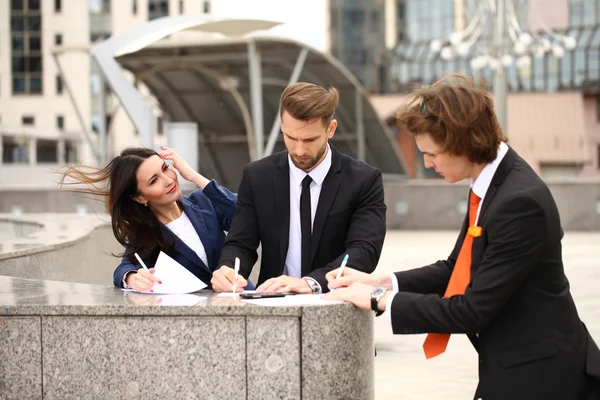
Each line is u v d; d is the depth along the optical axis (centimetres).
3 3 5834
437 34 6438
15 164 3027
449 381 607
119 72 1448
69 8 5853
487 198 282
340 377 296
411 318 286
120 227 387
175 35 2097
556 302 277
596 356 280
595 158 6150
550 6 6256
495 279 273
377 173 373
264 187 374
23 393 306
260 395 294
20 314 305
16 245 617
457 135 274
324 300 304
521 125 5822
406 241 1772
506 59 2116
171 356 296
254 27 1375
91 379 302
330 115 343
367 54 6569
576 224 2039
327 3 6594
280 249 371
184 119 2503
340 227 368
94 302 306
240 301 306
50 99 5847
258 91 2014
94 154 1839
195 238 398
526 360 275
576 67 6172
